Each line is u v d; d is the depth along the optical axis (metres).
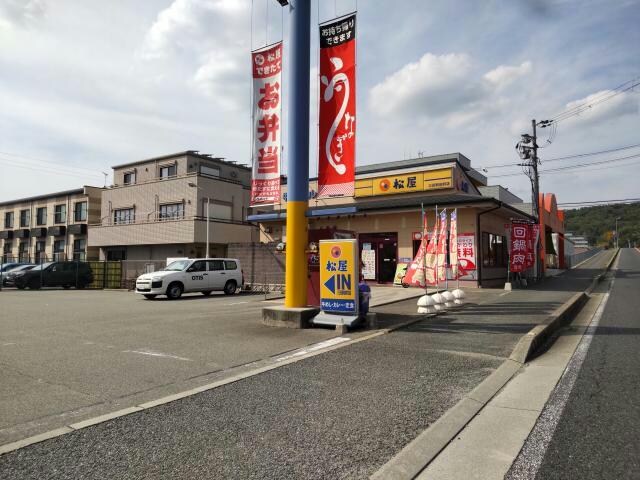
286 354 6.57
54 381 5.14
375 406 4.30
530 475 3.02
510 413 4.25
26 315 11.37
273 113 9.85
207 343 7.36
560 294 15.64
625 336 7.95
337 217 22.39
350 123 9.19
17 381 5.14
